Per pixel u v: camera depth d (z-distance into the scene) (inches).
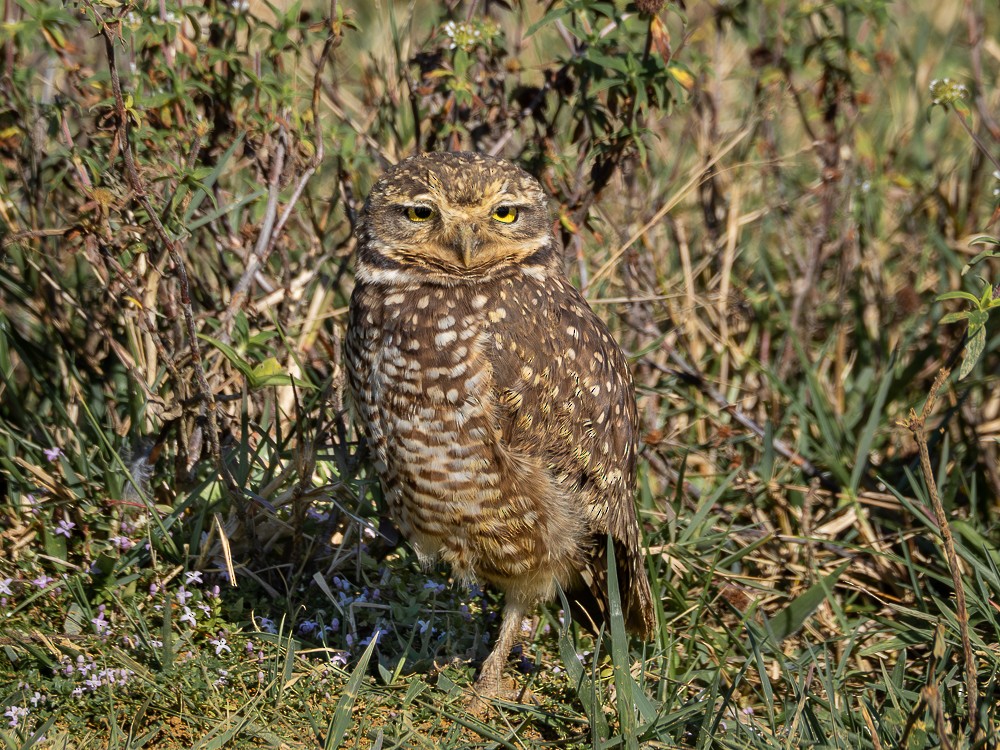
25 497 346.3
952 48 650.8
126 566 323.6
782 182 490.3
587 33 374.0
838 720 291.0
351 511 350.6
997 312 416.2
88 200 332.8
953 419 420.8
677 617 344.5
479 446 307.9
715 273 473.7
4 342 373.1
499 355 307.4
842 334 451.8
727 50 566.6
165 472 364.8
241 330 339.0
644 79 364.2
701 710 293.9
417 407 308.5
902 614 355.3
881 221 506.9
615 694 319.6
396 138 421.4
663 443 400.8
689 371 433.1
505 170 319.6
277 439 355.6
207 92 355.6
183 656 309.6
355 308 320.5
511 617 330.0
